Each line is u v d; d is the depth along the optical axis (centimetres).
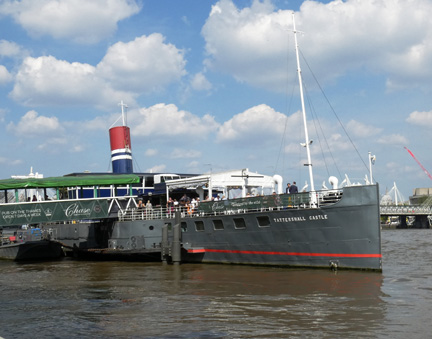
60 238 5300
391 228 17812
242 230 3553
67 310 2089
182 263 3894
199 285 2680
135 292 2506
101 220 4716
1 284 2920
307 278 2817
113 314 1986
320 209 3142
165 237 3900
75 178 4416
